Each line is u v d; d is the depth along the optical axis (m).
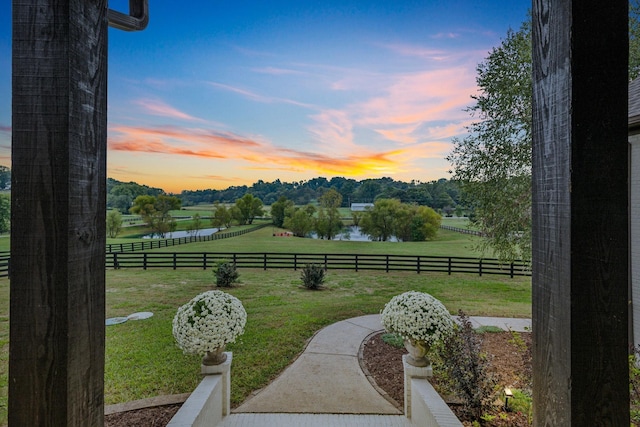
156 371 3.95
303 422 2.88
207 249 21.45
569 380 0.68
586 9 0.68
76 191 0.71
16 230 0.69
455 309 7.04
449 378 2.82
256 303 7.77
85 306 0.75
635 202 3.47
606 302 0.67
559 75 0.71
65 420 0.69
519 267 11.30
